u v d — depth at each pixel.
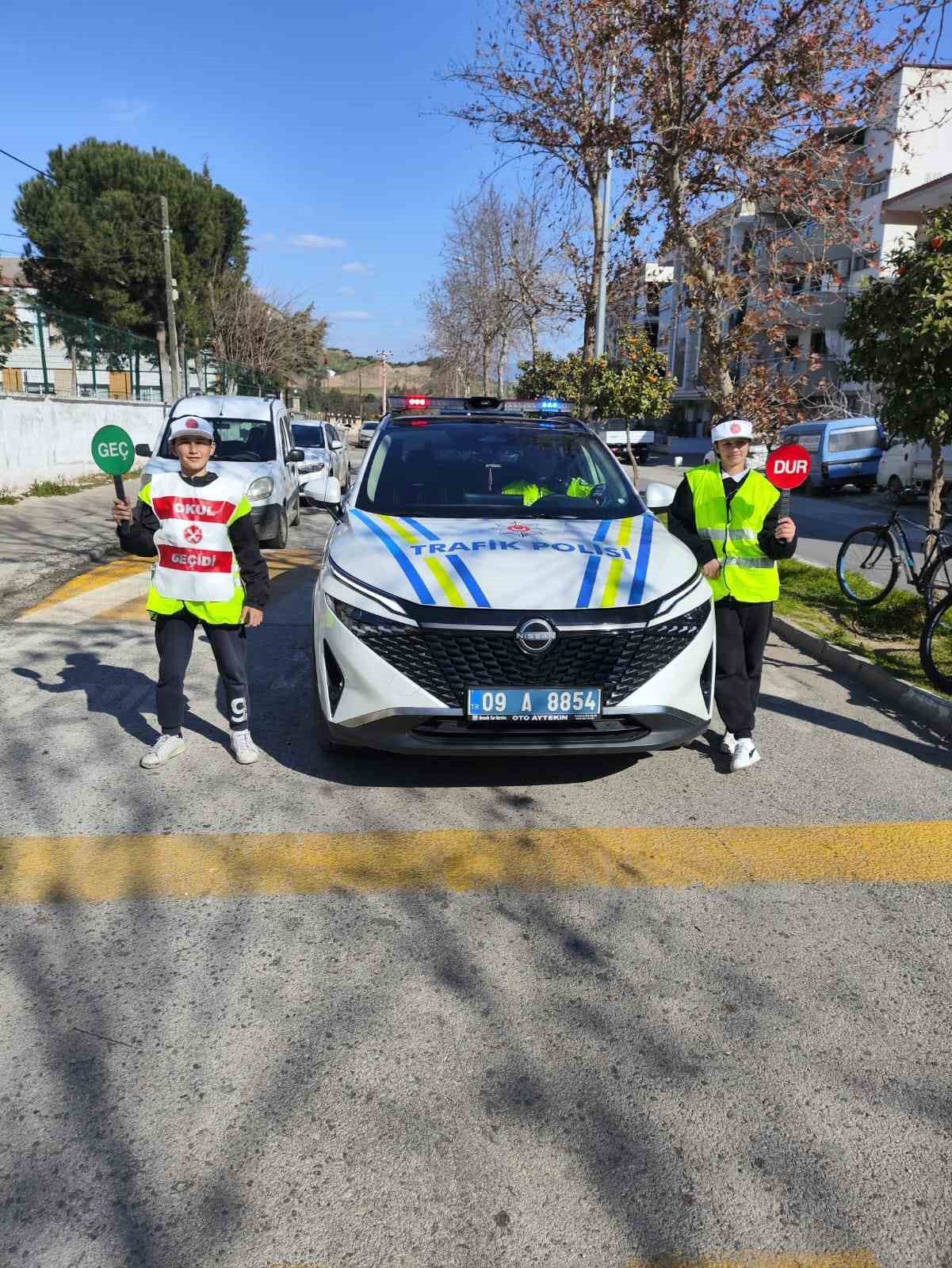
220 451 11.38
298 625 7.41
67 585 8.51
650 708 3.79
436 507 4.73
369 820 3.89
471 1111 2.32
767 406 9.27
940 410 6.54
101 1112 2.29
